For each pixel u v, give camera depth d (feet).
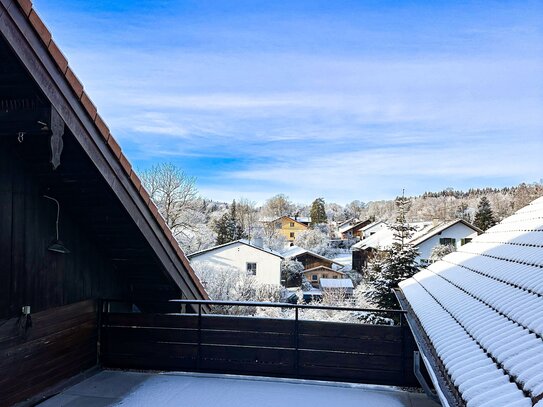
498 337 7.57
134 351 15.29
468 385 6.39
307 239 154.61
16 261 10.91
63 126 8.23
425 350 10.07
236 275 71.31
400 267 43.01
